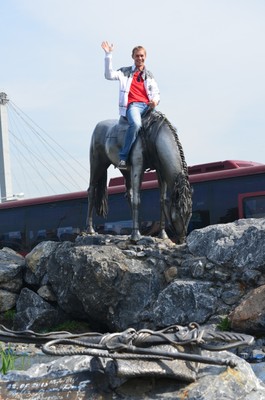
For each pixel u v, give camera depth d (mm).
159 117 13867
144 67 14219
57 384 4820
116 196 23703
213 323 11422
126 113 14070
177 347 4887
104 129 15312
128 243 13789
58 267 13984
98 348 4699
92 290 13125
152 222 22672
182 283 12031
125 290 12914
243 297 11523
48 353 4570
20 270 15367
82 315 14023
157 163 13859
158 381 4688
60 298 13992
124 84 14062
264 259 11492
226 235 12266
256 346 10430
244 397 4594
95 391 4688
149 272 12844
